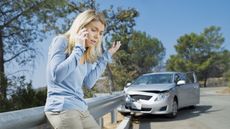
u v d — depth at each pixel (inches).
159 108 515.5
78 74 128.5
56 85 124.4
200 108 692.1
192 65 3412.9
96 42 132.8
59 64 118.8
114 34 1249.4
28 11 574.2
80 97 129.0
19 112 123.1
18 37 623.5
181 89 577.6
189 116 560.7
